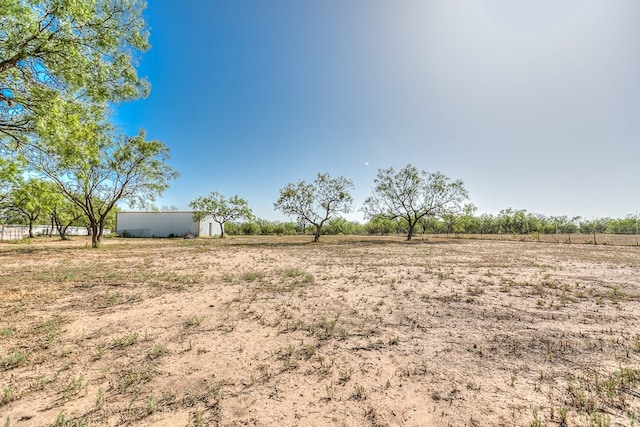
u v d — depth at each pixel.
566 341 4.30
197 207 47.00
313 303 6.43
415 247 23.45
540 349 4.03
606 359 3.70
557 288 7.90
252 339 4.40
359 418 2.55
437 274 10.22
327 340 4.37
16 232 36.09
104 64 9.49
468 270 11.14
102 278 9.36
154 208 25.27
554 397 2.87
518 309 5.97
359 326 4.99
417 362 3.66
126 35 10.07
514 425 2.44
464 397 2.88
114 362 3.62
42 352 3.90
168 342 4.27
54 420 2.51
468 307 6.12
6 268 11.48
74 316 5.47
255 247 23.81
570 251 19.64
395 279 9.25
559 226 54.59
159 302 6.49
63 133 9.41
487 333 4.65
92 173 22.02
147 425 2.45
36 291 7.54
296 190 31.12
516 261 14.02
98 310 5.88
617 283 8.58
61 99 8.99
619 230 50.25
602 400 2.79
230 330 4.77
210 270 11.20
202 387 3.07
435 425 2.46
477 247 23.48
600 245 25.69
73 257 15.58
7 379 3.20
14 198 22.06
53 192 19.48
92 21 8.90
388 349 4.05
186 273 10.45
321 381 3.20
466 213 39.22
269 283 8.62
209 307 6.11
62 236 36.91
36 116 8.77
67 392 2.94
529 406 2.72
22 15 7.30
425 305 6.28
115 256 16.36
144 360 3.68
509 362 3.65
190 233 46.81
